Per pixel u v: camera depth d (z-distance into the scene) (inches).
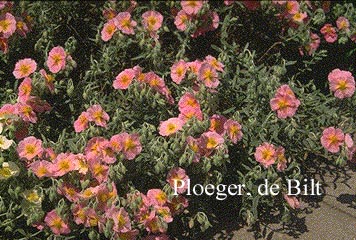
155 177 42.4
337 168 46.1
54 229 40.3
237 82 45.2
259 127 43.6
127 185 41.8
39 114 45.3
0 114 43.4
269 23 50.9
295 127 43.3
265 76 44.8
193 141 41.5
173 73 45.1
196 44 51.1
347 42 51.4
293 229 42.7
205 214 42.4
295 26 50.3
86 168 41.1
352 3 53.1
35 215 40.0
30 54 48.5
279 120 44.3
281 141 44.4
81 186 41.1
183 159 40.9
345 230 42.4
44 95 46.1
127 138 41.2
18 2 51.0
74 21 51.7
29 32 48.8
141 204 40.6
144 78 44.0
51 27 49.1
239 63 46.4
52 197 40.3
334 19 52.2
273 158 42.4
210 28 49.3
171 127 42.4
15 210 40.8
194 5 49.0
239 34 51.3
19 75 45.0
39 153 41.7
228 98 45.5
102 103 45.2
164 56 49.1
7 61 47.4
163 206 41.1
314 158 46.6
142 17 49.4
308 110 45.6
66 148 43.5
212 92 43.8
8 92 45.4
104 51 47.6
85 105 44.3
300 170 45.0
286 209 41.9
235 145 44.2
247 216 42.4
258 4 50.6
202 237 42.9
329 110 44.9
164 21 51.9
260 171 42.3
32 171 40.9
